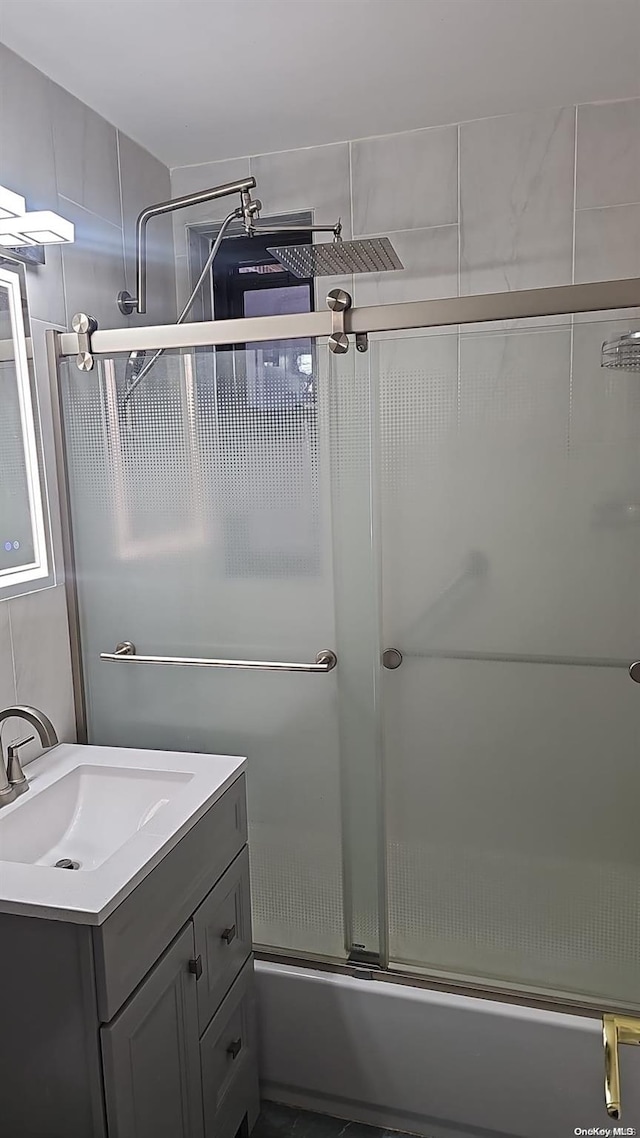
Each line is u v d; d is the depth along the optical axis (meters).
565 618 1.56
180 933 1.34
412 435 1.58
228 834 1.54
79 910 1.08
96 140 1.96
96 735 1.90
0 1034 1.18
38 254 1.68
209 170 2.32
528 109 2.04
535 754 1.61
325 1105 1.72
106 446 1.77
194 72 1.77
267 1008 1.72
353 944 1.76
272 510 1.69
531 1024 1.55
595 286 1.44
